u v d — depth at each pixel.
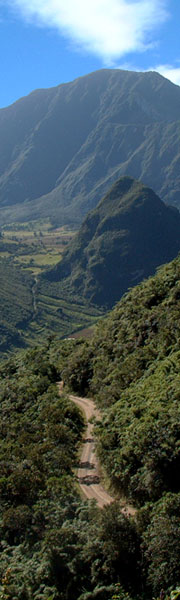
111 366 50.06
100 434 37.25
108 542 24.02
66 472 35.41
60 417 45.06
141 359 44.22
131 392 39.50
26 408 52.41
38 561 26.33
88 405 51.84
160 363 40.31
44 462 35.66
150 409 32.16
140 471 29.08
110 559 23.73
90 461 37.84
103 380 48.94
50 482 32.53
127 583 23.12
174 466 27.27
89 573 24.14
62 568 24.67
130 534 24.06
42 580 25.09
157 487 27.33
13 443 42.41
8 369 80.06
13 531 29.67
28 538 28.39
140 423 31.09
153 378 38.31
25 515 29.56
